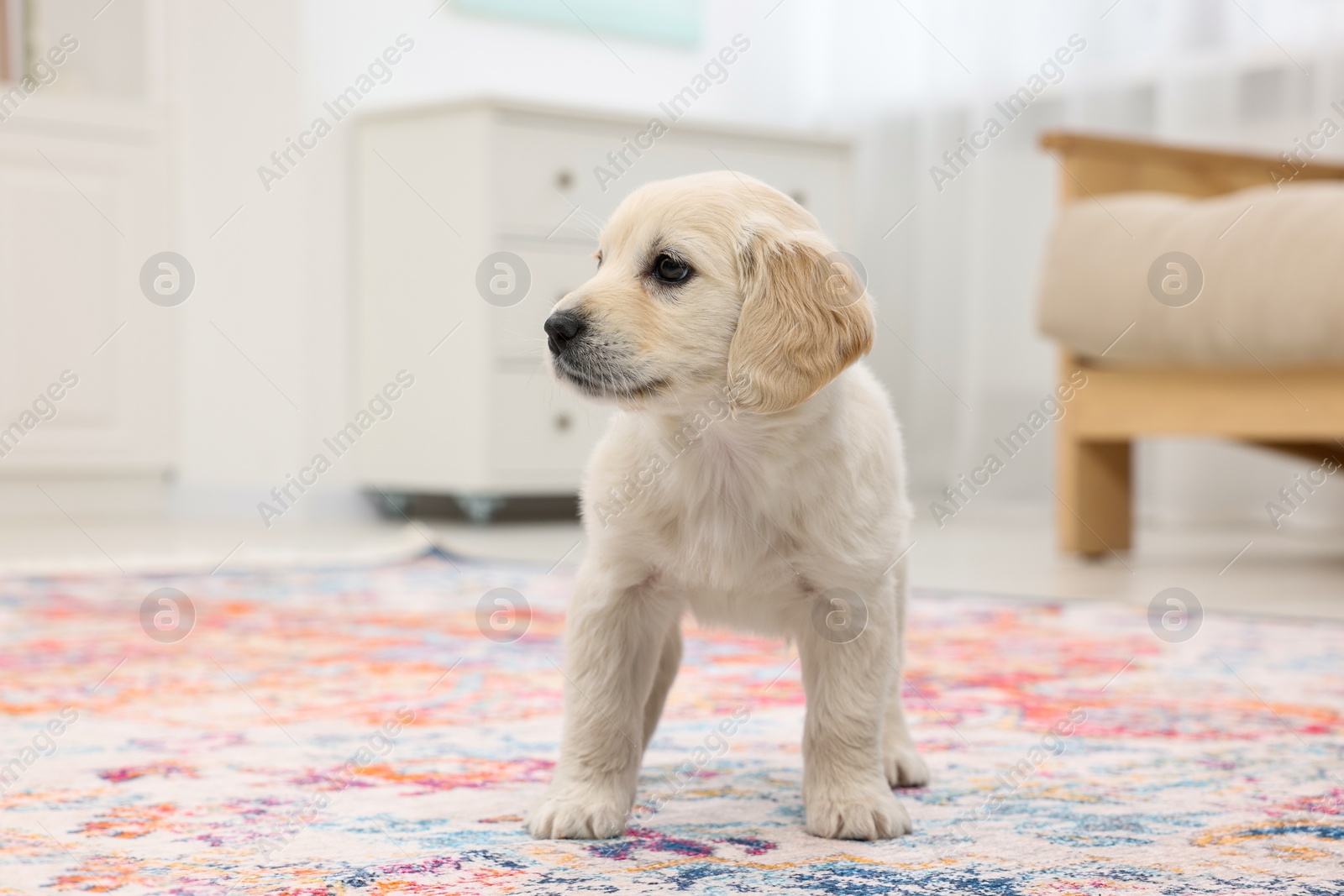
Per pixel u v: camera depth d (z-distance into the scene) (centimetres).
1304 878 104
